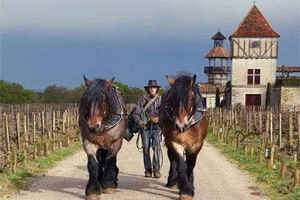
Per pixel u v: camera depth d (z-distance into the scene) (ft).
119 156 44.60
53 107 128.16
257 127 69.00
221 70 210.79
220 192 26.16
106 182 25.39
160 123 25.95
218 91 180.65
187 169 24.52
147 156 31.50
